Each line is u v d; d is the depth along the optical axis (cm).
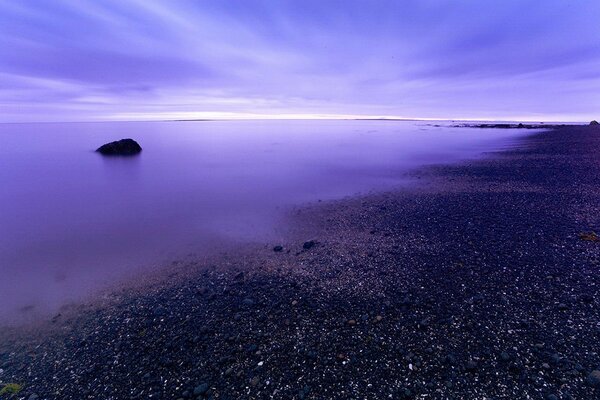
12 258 1099
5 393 544
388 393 504
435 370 542
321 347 613
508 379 512
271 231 1268
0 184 2303
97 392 539
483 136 5769
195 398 514
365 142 5466
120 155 3947
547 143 3741
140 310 773
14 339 692
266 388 527
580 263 856
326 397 504
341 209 1508
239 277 909
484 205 1434
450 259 936
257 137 7550
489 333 620
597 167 2075
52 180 2433
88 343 666
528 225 1152
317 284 845
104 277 955
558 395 476
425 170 2433
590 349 561
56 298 852
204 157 3712
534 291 748
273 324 689
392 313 704
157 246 1171
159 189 2102
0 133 10650
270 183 2206
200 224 1391
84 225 1416
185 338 660
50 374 586
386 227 1232
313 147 4781
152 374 571
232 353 610
